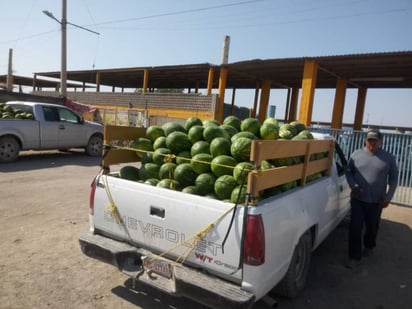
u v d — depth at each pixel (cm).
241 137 339
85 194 710
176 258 297
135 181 356
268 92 2062
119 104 2345
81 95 2634
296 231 322
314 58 1295
